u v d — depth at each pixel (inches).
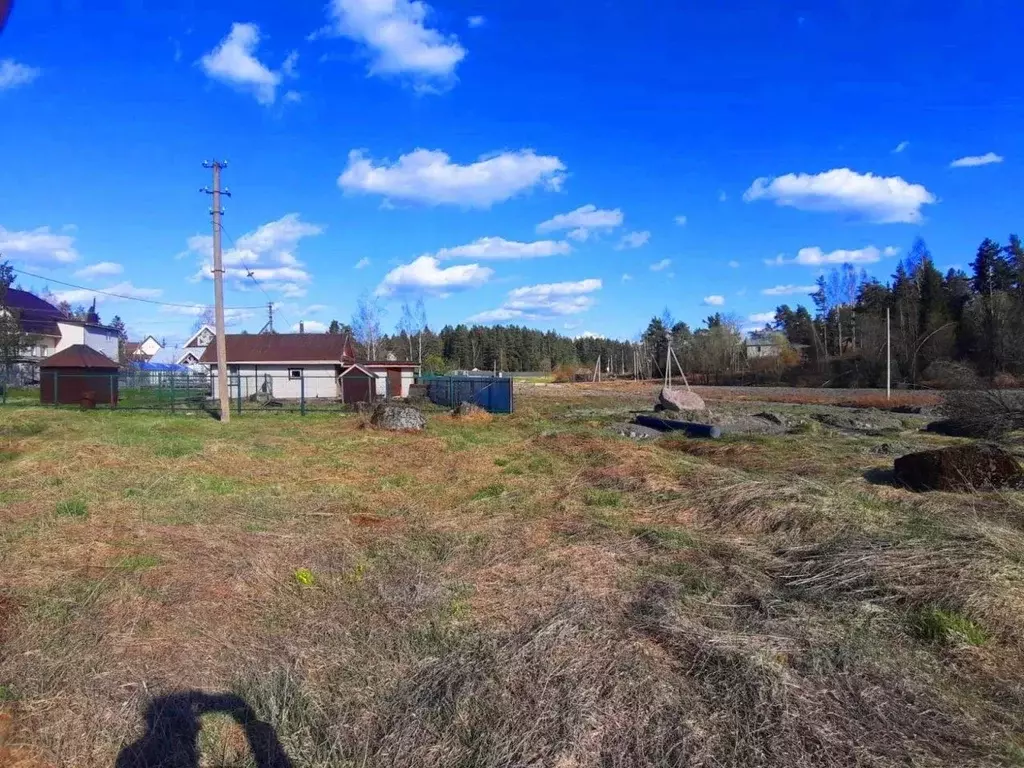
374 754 120.7
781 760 113.7
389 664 152.0
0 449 495.5
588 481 377.1
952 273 2605.8
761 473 399.5
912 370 1860.2
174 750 120.4
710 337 2741.1
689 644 155.3
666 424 709.3
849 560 203.9
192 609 180.2
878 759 114.0
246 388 1290.6
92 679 141.9
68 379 1026.1
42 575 205.2
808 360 2463.1
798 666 146.3
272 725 128.2
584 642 157.6
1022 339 1451.8
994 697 135.8
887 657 149.9
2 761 116.6
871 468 404.8
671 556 230.2
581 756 116.4
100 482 359.6
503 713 129.4
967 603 167.5
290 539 251.4
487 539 255.1
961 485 321.4
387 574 214.5
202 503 314.8
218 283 794.8
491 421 805.9
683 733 121.3
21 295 2090.3
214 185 788.6
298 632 168.7
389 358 2278.5
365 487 369.4
